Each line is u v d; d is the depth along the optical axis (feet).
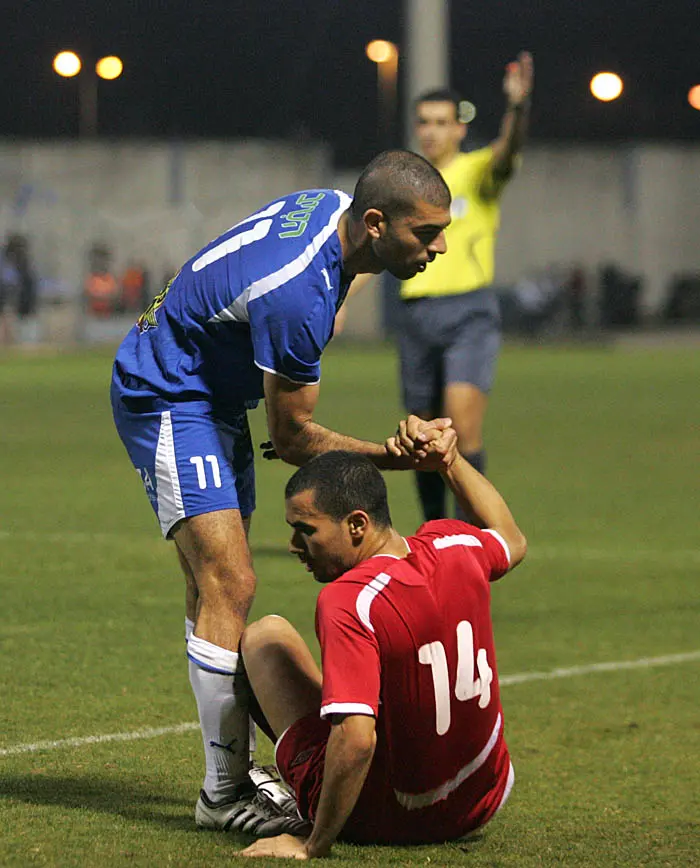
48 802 35.99
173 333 34.96
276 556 76.38
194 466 34.40
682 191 390.21
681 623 62.08
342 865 30.32
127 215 333.62
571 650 56.95
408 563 29.99
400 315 75.05
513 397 195.83
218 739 33.83
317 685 32.89
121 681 49.98
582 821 36.04
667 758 42.52
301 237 33.78
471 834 32.71
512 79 72.23
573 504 98.94
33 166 329.11
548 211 385.70
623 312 380.37
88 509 94.07
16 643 55.62
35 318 322.75
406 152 33.71
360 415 160.25
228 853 31.55
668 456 129.29
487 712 31.01
